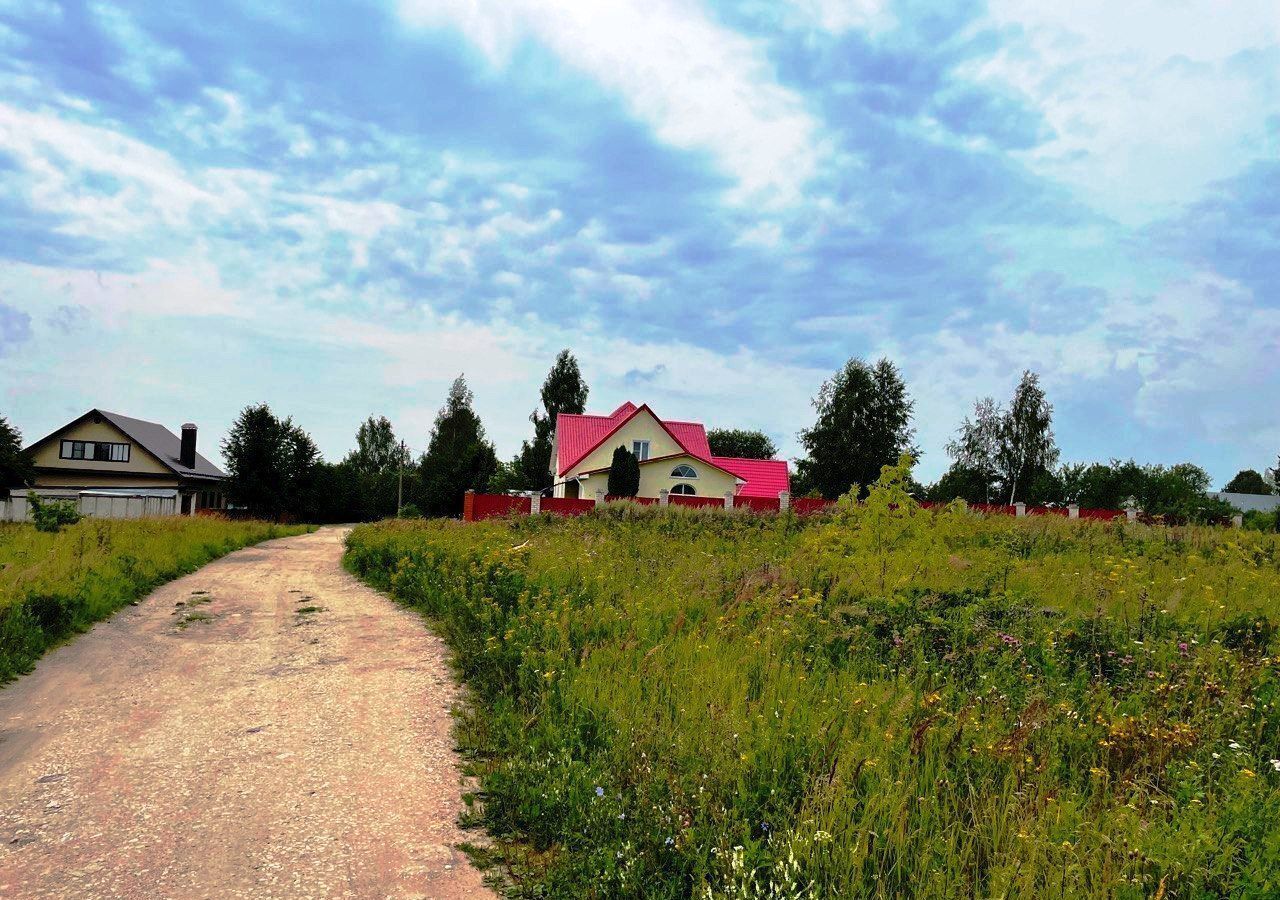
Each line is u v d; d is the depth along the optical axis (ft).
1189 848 9.89
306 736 19.47
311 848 13.70
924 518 28.71
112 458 156.04
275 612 37.78
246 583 48.91
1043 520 54.90
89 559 41.81
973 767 13.37
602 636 24.38
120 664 27.04
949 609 23.75
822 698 16.97
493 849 13.67
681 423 141.90
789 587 27.32
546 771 15.55
